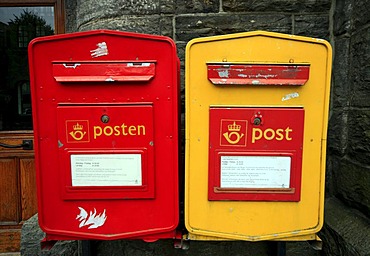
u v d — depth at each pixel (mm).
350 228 1491
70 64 1213
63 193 1279
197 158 1273
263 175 1275
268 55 1223
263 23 1745
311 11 1763
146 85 1238
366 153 1478
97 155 1263
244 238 1307
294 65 1205
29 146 2398
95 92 1239
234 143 1261
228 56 1223
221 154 1265
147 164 1272
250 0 1734
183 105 1786
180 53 1762
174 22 1755
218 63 1207
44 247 1335
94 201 1297
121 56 1220
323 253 1681
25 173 2404
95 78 1215
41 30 2416
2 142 2393
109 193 1287
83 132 1253
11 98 2424
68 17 2379
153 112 1252
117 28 1739
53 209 1293
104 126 1251
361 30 1526
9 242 2400
